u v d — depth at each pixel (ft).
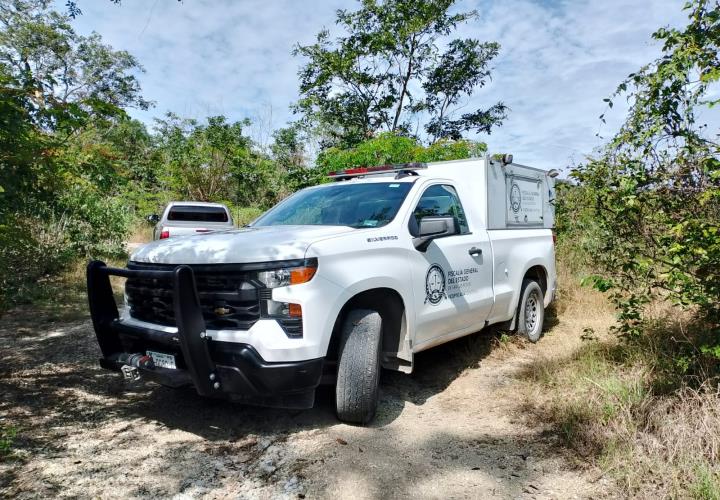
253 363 10.37
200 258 11.12
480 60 72.38
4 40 100.22
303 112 74.69
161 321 11.55
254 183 71.36
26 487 9.04
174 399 13.53
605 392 11.87
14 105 13.32
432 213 15.05
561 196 20.83
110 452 10.55
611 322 19.88
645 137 12.34
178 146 71.26
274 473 9.89
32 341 18.57
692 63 11.69
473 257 16.14
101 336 12.38
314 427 12.00
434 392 14.53
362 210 14.44
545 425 11.76
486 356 17.61
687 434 9.64
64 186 16.89
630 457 9.53
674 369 12.34
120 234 38.11
